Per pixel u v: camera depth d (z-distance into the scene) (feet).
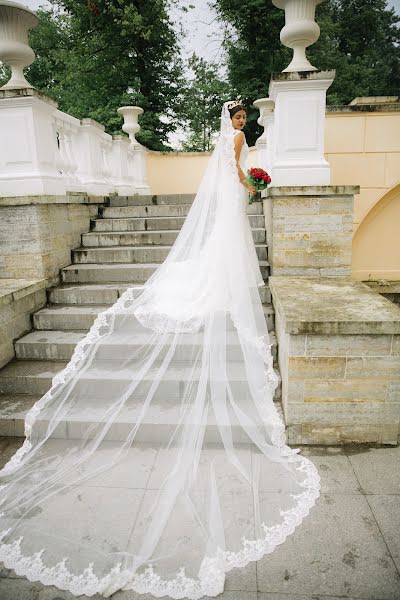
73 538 7.06
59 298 14.05
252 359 10.18
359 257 17.33
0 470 8.82
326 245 13.53
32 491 8.13
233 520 7.32
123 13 42.78
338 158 15.96
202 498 7.80
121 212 19.26
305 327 8.75
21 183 13.73
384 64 63.98
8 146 13.58
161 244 16.83
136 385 10.05
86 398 10.63
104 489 8.19
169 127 50.88
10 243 13.75
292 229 13.48
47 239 14.19
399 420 9.25
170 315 11.13
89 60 46.16
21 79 13.71
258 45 44.73
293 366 9.13
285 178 13.48
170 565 6.50
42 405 10.02
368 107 15.42
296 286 12.12
